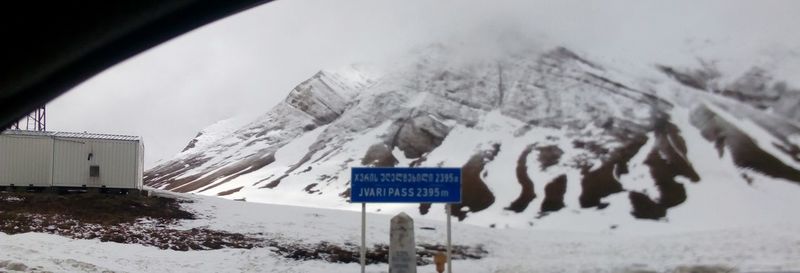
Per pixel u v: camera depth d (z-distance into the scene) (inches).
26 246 1170.0
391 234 663.8
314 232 1883.6
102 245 1328.7
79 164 1947.6
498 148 6171.3
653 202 4030.5
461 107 7317.9
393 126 6943.9
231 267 1277.1
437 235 2054.6
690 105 6791.3
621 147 5585.6
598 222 3688.5
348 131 7253.9
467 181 5108.3
